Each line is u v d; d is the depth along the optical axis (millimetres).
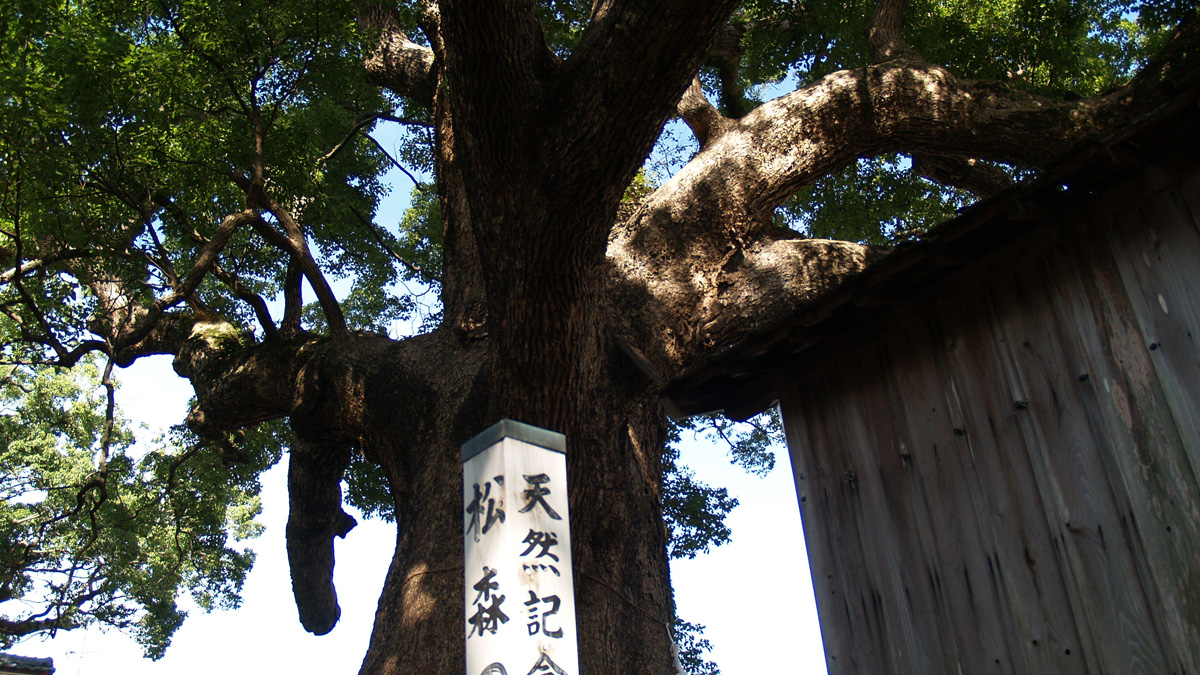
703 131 10078
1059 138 8594
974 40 11422
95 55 8148
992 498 4312
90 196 9180
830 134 9391
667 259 8742
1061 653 3859
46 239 9781
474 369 8102
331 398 9016
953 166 10609
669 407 5848
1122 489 3801
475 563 3238
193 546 15938
